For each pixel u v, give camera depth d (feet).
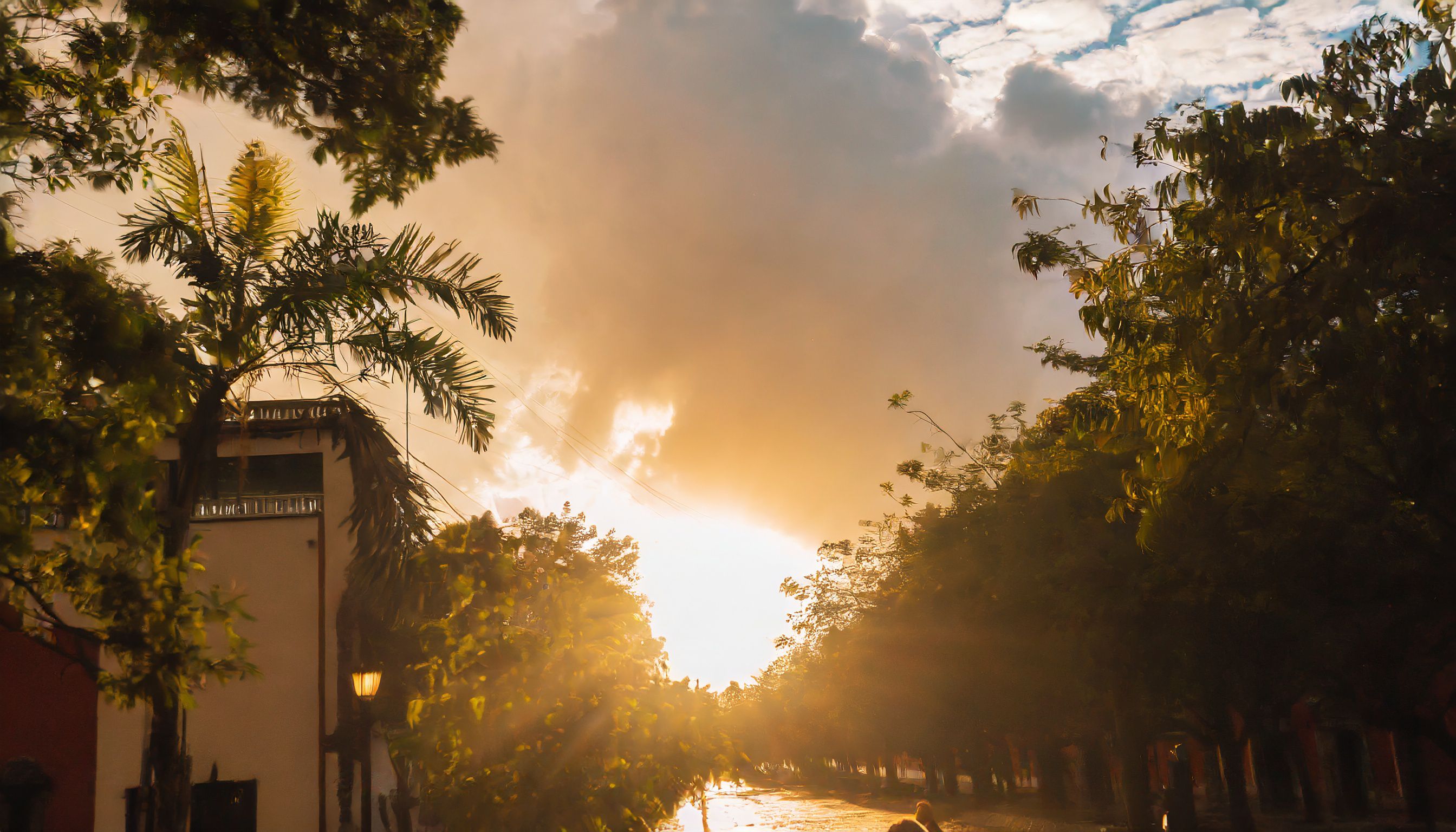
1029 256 30.40
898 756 203.82
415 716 23.79
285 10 23.56
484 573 24.90
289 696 71.15
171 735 36.19
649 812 24.09
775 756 272.31
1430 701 62.03
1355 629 49.08
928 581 89.20
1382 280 24.00
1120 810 101.40
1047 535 59.47
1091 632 57.52
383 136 25.64
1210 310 26.04
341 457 50.24
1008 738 138.21
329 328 39.73
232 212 41.27
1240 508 43.52
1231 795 68.49
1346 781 85.40
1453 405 24.50
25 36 23.40
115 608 22.70
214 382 38.04
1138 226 29.27
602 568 26.68
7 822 62.18
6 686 63.67
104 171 25.29
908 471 82.69
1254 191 25.18
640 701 24.12
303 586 72.95
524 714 23.45
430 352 42.16
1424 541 42.11
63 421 19.39
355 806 69.77
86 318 20.12
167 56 24.56
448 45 26.05
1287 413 26.08
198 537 24.16
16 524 19.54
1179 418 26.86
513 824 22.35
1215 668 59.21
